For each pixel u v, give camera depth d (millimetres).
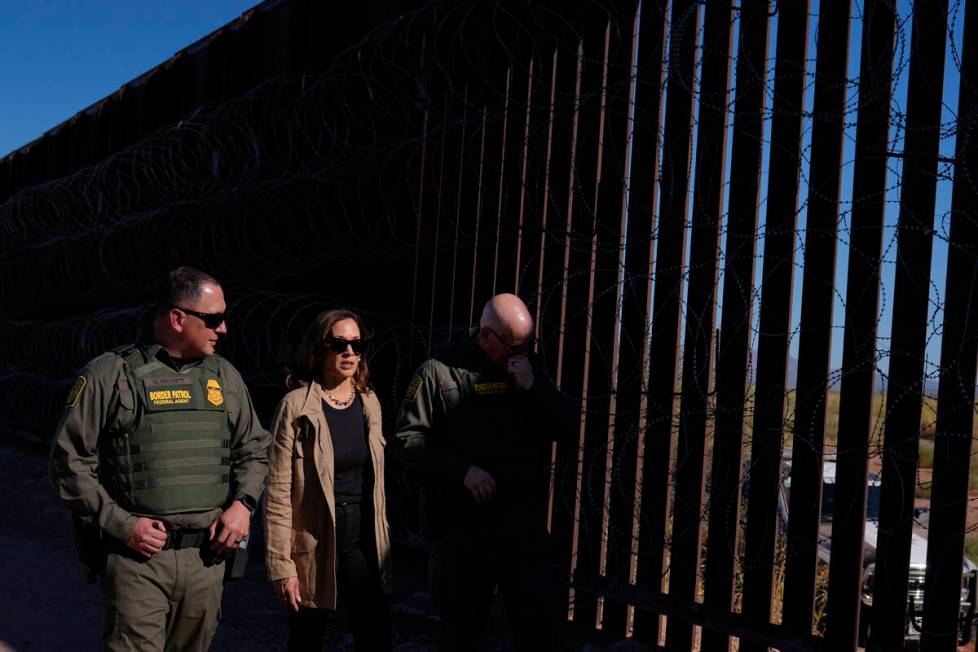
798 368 4113
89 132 12875
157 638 2869
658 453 4605
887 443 3805
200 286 3053
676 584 4492
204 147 9578
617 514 4762
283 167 8266
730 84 4449
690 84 4641
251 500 3102
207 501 2992
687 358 4512
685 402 4500
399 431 3494
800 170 4098
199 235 8711
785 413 4168
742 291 4305
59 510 8508
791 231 4168
